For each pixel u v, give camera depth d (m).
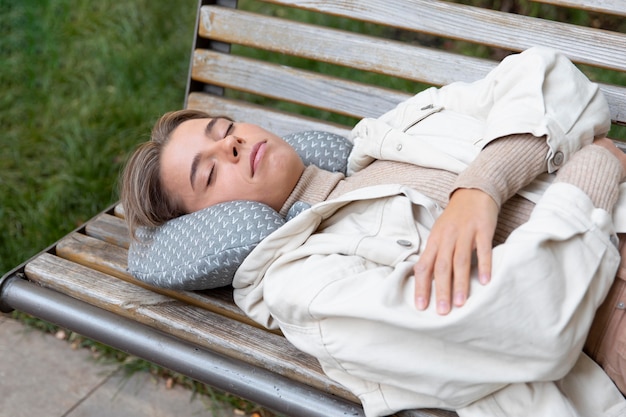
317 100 1.88
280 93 1.91
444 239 1.17
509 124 1.32
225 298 1.50
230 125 1.54
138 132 2.65
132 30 3.07
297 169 1.53
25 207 2.38
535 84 1.36
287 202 1.51
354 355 1.19
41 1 3.18
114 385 1.98
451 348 1.15
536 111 1.33
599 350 1.26
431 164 1.42
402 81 2.77
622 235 1.27
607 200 1.23
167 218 1.55
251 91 1.93
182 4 3.23
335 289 1.21
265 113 1.93
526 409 1.17
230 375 1.31
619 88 1.59
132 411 1.91
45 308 1.46
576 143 1.33
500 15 1.65
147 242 1.52
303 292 1.23
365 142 1.55
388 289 1.16
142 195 1.53
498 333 1.10
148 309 1.44
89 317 1.43
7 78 2.91
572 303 1.12
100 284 1.51
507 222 1.33
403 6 1.73
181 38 3.09
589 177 1.25
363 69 1.81
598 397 1.23
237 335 1.38
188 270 1.40
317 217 1.36
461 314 1.10
